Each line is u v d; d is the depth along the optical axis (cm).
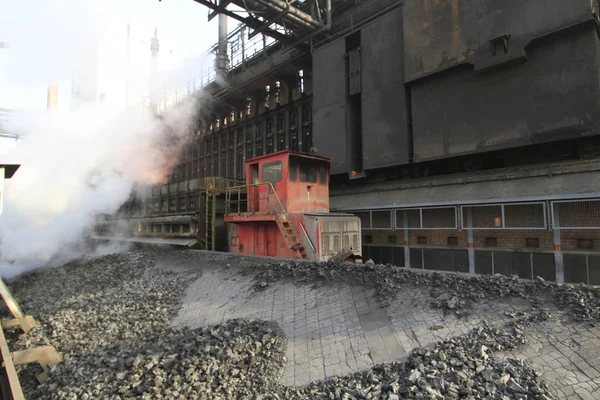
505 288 543
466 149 1021
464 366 389
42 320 853
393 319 539
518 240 920
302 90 1756
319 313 618
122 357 570
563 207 848
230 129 2091
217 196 1478
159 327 730
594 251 803
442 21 1052
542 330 438
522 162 1038
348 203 1312
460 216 1016
